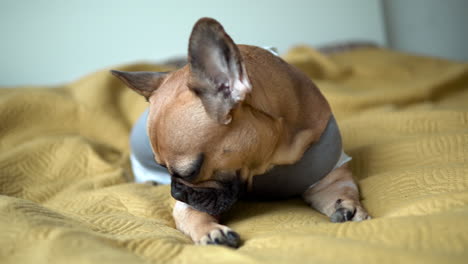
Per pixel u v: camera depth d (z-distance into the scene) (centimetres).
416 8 183
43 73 145
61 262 46
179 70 62
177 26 153
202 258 48
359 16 171
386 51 162
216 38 54
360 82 136
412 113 91
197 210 61
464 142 73
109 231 59
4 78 142
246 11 162
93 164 87
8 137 93
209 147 56
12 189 79
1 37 141
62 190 80
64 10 144
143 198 70
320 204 67
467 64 130
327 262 44
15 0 140
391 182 65
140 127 79
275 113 61
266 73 63
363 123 94
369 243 47
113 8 148
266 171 64
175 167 56
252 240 53
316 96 68
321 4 168
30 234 50
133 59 152
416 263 42
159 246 51
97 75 113
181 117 56
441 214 50
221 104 55
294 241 49
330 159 67
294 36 167
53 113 99
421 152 74
